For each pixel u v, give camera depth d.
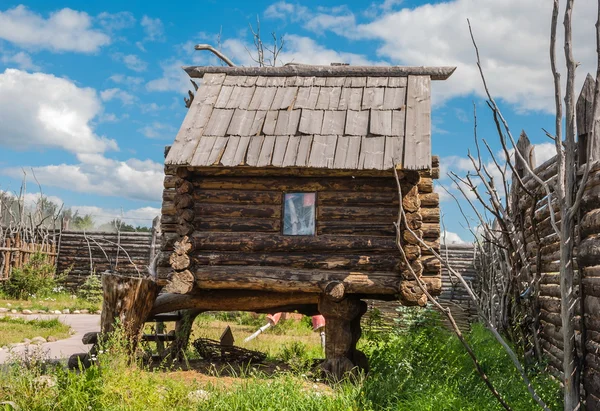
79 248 29.91
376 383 8.78
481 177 7.53
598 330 6.93
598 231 6.86
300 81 11.51
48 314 22.30
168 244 10.84
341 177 9.98
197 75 12.02
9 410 6.66
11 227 27.83
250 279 9.85
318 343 15.38
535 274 12.06
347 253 9.83
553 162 10.95
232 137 10.27
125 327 10.27
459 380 9.19
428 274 9.74
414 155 9.59
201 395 7.78
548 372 10.52
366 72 11.48
